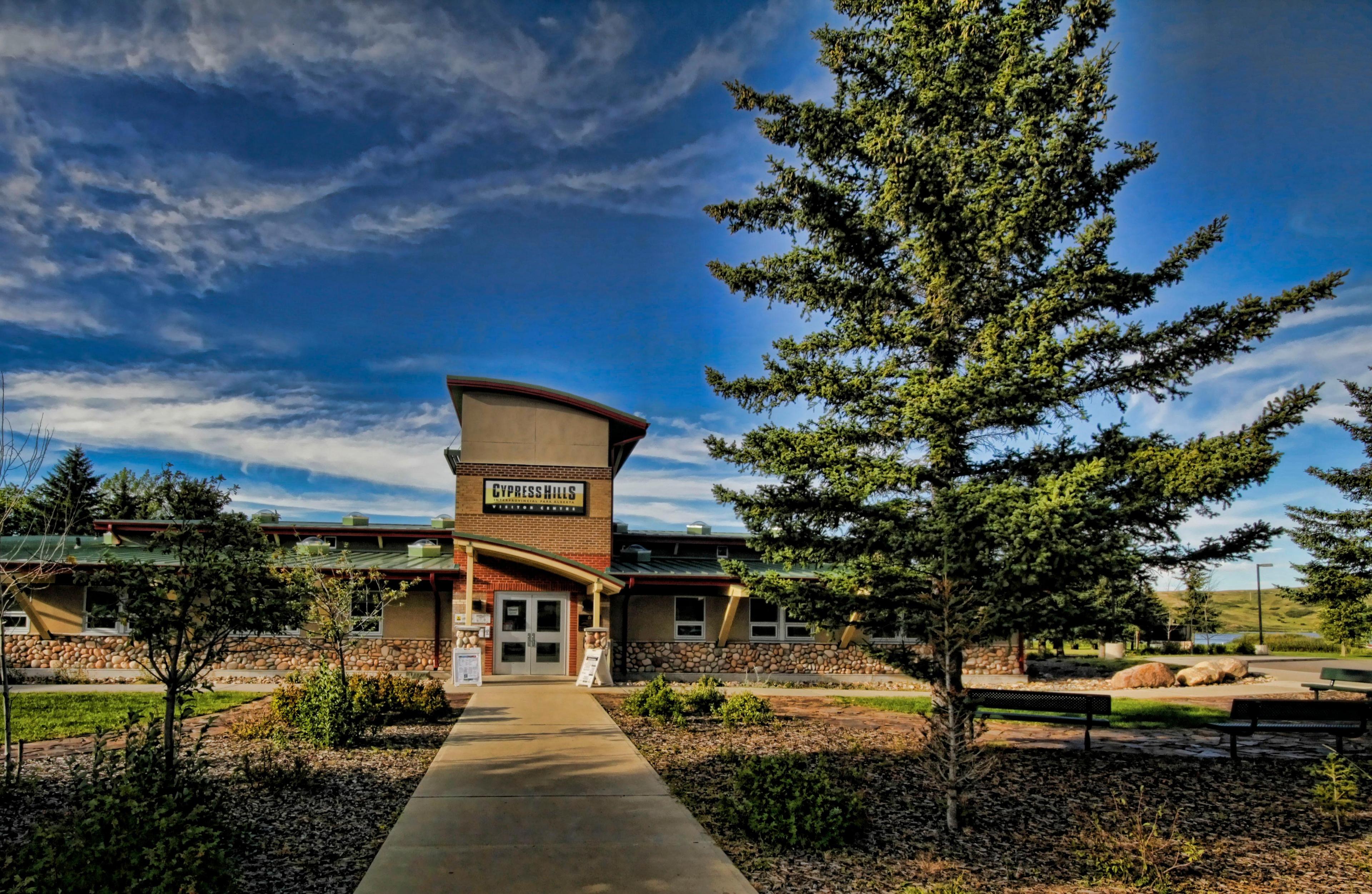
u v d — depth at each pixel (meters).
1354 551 18.44
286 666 20.08
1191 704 17.20
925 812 8.22
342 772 9.40
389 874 6.09
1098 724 11.46
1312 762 10.81
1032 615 8.27
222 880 5.01
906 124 11.73
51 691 16.72
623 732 12.45
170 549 8.03
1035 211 10.88
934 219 10.88
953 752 7.80
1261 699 17.80
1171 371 11.05
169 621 7.59
